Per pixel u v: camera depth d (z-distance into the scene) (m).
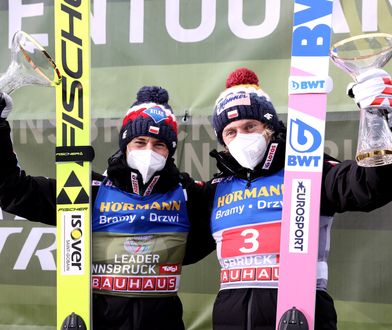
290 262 2.42
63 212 2.67
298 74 2.48
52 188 2.78
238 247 2.50
